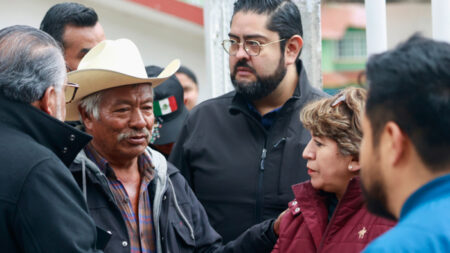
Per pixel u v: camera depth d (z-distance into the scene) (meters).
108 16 6.63
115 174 2.28
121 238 2.19
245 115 2.71
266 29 2.59
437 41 1.14
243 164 2.66
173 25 6.82
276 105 2.73
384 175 1.16
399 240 1.06
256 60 2.59
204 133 2.79
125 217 2.27
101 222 2.18
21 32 1.83
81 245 1.74
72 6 2.95
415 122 1.10
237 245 2.29
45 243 1.67
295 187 2.03
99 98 2.26
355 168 1.87
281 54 2.62
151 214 2.31
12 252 1.70
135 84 2.29
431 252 1.02
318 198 1.98
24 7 6.28
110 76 2.20
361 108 1.84
